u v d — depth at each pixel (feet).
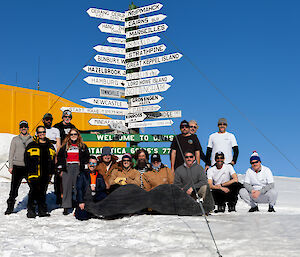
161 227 18.43
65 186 25.35
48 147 25.49
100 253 14.60
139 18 39.22
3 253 14.79
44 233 19.06
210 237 16.16
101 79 37.93
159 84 37.37
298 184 43.55
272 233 16.55
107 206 22.98
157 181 24.49
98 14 38.70
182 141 29.12
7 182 42.19
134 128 39.09
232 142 28.58
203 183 23.59
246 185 26.22
